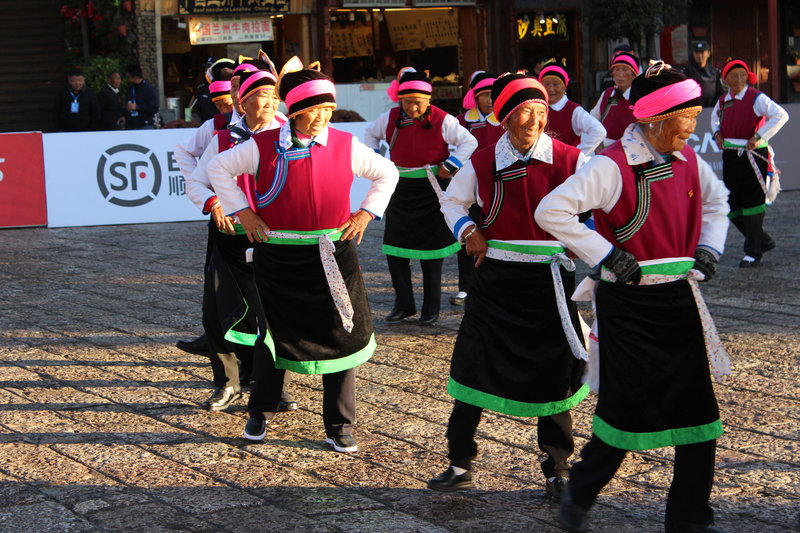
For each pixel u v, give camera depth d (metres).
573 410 5.20
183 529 3.79
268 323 4.66
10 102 18.30
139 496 4.13
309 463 4.54
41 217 12.41
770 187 9.12
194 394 5.64
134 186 12.64
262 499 4.11
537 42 20.94
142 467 4.48
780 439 4.72
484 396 3.99
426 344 6.74
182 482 4.30
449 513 3.95
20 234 11.91
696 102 3.42
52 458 4.59
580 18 20.84
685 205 3.54
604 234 3.60
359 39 19.91
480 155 4.07
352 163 4.56
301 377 5.98
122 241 11.27
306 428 5.04
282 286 4.59
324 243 4.50
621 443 3.53
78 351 6.56
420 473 4.40
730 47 23.06
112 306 7.92
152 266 9.67
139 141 12.62
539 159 3.95
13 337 6.95
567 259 3.94
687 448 3.55
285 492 4.18
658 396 3.52
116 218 12.60
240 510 3.98
